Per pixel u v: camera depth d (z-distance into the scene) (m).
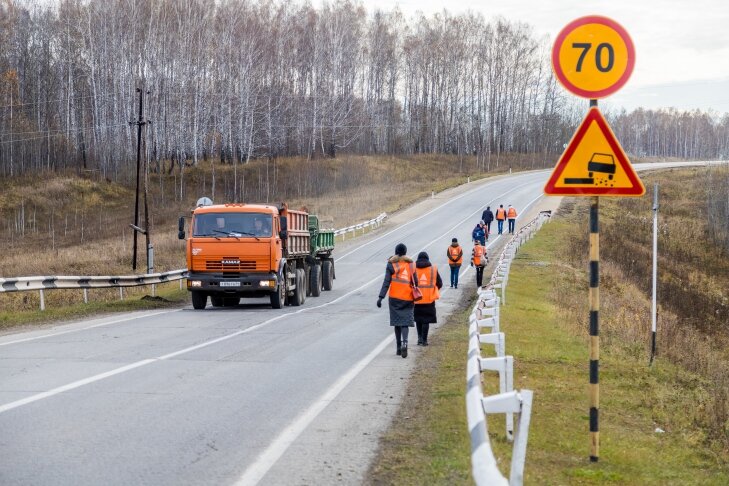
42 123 189.38
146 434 17.38
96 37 171.50
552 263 85.81
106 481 13.79
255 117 197.25
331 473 14.63
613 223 146.12
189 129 185.25
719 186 172.50
